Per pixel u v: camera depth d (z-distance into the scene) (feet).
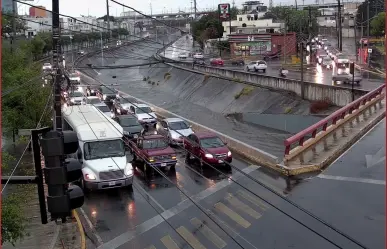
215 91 176.24
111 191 64.13
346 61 192.44
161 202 58.18
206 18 338.34
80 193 23.24
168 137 91.56
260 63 197.57
